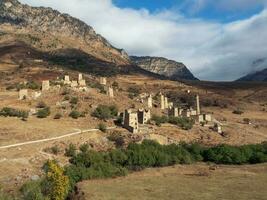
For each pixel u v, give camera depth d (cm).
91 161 14525
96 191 11181
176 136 19062
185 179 13188
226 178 13412
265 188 11838
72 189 11681
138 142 17250
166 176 13700
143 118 19988
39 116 19562
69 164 14400
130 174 13975
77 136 17050
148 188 11731
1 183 11819
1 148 14975
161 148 16612
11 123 18088
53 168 11012
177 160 16162
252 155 17038
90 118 19850
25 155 14400
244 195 10969
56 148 15388
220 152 16950
